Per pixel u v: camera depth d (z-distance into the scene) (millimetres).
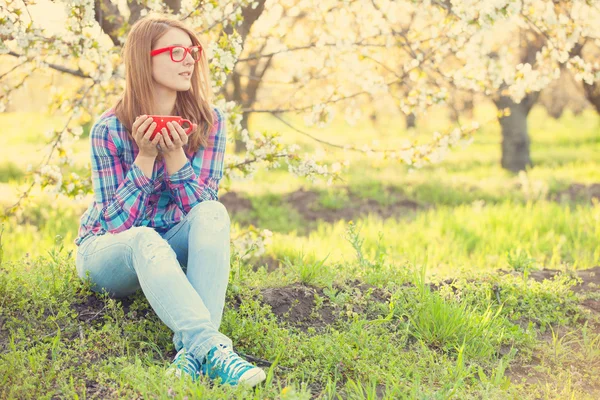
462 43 4852
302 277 3771
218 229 2904
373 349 3094
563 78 16422
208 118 3232
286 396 2402
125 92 3117
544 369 3129
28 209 8500
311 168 4547
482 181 12414
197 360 2682
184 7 4359
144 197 2984
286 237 7707
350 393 2699
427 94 4988
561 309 3814
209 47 4199
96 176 3078
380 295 3721
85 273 3178
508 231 7492
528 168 14273
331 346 3012
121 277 3061
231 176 4547
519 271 4379
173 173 3010
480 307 3750
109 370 2730
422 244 6984
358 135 23484
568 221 7562
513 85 4941
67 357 2791
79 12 4086
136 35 3062
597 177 13062
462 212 8781
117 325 3047
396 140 20641
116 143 3074
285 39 5262
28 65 4559
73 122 5047
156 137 2857
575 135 25047
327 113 4820
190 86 3174
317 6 4996
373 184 11656
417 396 2688
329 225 8664
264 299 3502
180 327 2666
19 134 19109
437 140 4867
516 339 3379
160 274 2709
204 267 2820
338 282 3771
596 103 9945
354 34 4965
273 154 4535
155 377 2588
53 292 3285
